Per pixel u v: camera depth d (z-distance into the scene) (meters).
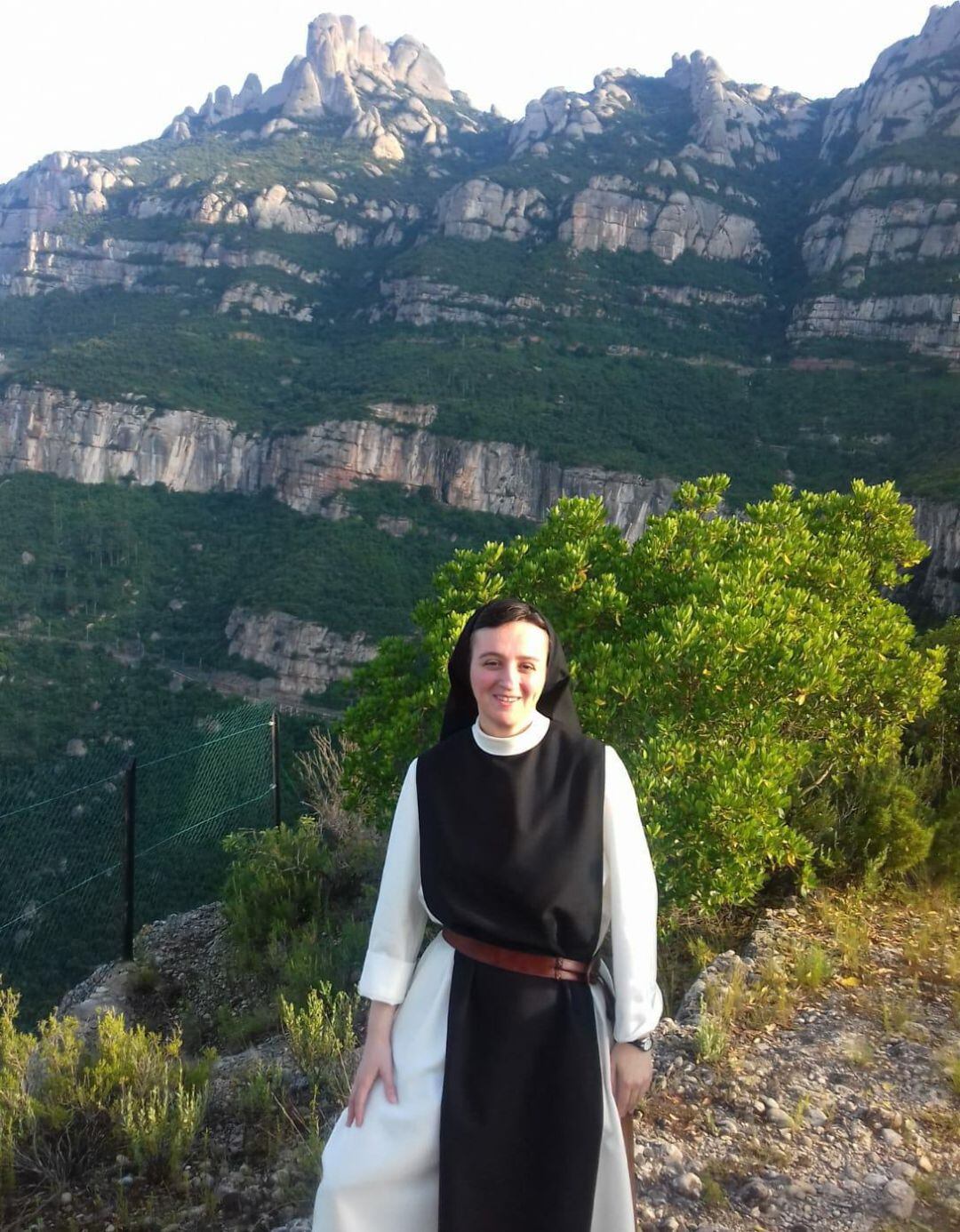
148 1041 3.47
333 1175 1.61
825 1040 3.21
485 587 5.50
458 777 1.71
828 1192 2.43
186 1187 2.73
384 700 5.51
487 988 1.63
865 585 5.67
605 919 1.70
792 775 4.12
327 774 7.84
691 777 4.18
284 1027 4.36
